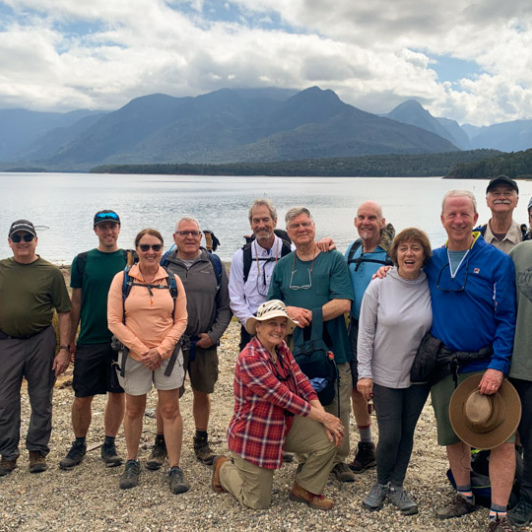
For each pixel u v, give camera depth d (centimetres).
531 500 357
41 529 372
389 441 384
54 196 9862
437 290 372
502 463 347
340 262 433
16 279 461
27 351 462
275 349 403
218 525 374
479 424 347
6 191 12331
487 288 355
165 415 439
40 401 465
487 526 360
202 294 473
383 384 386
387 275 390
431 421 579
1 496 420
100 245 479
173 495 420
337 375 422
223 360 805
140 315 430
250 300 486
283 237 520
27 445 461
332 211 6225
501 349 347
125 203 7675
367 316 392
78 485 438
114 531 369
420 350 372
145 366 435
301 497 402
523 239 482
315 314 419
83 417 476
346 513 386
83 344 468
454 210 356
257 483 391
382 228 454
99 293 465
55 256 2894
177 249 494
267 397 381
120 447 512
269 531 364
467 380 359
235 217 5241
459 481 379
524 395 352
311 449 392
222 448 504
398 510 386
